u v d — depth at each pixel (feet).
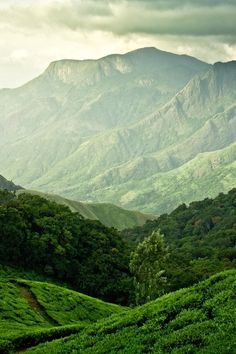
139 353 109.09
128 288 397.80
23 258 383.86
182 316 123.34
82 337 136.15
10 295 248.93
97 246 442.91
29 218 414.82
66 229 421.59
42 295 265.95
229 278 141.18
